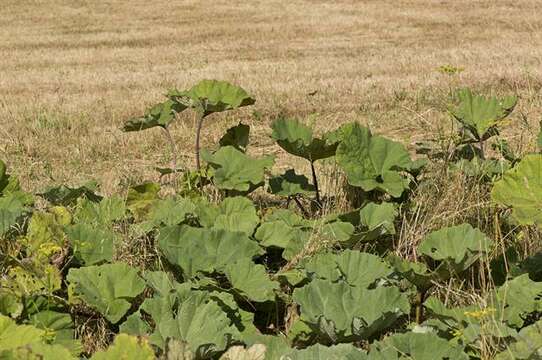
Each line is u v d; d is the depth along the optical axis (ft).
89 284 12.62
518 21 74.84
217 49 64.03
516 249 14.98
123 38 71.10
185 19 82.23
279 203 19.75
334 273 12.84
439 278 12.90
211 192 18.43
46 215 14.42
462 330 10.84
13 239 14.85
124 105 39.40
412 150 27.43
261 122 34.24
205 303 11.88
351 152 16.48
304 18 80.59
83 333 12.73
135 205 17.13
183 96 18.11
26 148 30.14
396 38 67.46
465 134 19.16
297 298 11.59
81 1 95.50
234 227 15.12
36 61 59.67
